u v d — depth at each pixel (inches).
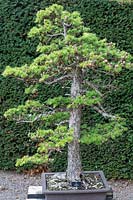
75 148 152.6
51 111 156.8
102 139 155.1
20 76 143.9
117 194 206.5
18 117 156.3
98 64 138.0
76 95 150.3
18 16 215.2
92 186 152.7
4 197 200.7
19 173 227.0
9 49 216.5
